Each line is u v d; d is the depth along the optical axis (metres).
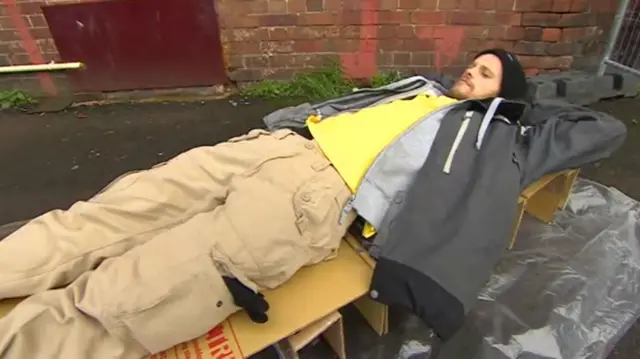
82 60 2.36
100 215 1.11
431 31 2.27
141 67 2.38
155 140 2.19
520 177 1.19
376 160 1.23
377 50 2.37
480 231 1.07
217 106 2.41
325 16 2.27
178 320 0.94
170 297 0.93
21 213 1.80
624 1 2.08
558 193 1.49
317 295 1.09
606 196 1.66
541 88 2.18
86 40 2.28
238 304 0.99
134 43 2.29
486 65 1.44
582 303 1.33
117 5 2.16
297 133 1.47
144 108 2.42
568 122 1.31
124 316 0.90
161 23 2.23
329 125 1.37
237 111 2.37
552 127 1.28
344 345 1.23
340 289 1.11
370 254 1.17
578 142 1.24
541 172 1.22
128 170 2.01
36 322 0.90
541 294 1.36
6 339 0.88
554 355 1.22
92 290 0.93
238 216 1.05
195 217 1.08
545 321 1.29
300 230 1.09
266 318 1.02
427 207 1.12
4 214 1.80
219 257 0.98
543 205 1.55
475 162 1.19
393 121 1.34
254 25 2.31
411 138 1.26
